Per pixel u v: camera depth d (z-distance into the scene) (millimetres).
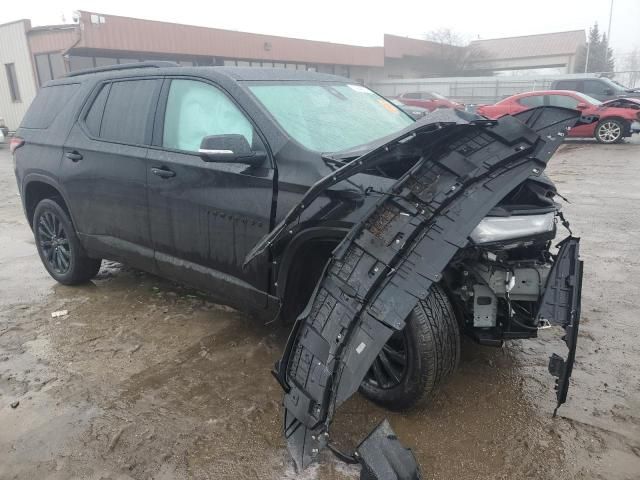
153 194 3836
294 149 3100
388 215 2592
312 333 2621
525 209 2719
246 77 3572
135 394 3230
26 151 5000
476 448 2645
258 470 2568
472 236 2586
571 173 10812
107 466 2635
